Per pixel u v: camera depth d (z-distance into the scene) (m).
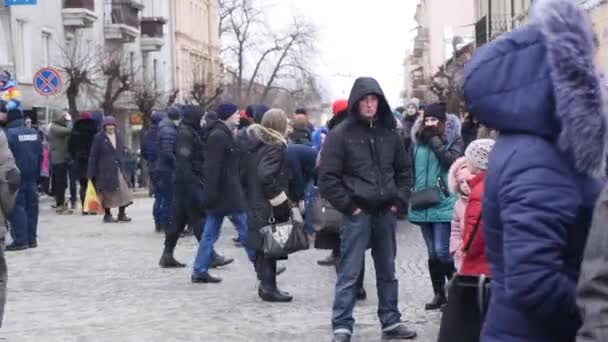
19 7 40.94
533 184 3.94
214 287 13.52
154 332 10.46
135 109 49.31
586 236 3.96
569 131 3.92
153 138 22.33
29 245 18.78
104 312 11.73
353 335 10.04
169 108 21.05
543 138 4.05
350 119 9.35
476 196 6.55
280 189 11.71
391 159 9.38
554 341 4.04
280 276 14.41
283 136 11.81
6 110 18.33
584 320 3.40
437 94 46.72
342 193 9.25
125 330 10.59
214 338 10.10
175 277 14.52
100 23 52.66
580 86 3.90
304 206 17.31
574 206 3.91
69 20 46.81
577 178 3.97
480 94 4.12
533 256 3.88
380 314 9.84
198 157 15.32
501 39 4.16
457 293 6.02
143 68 55.72
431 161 11.20
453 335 5.97
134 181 40.25
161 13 68.50
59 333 10.48
